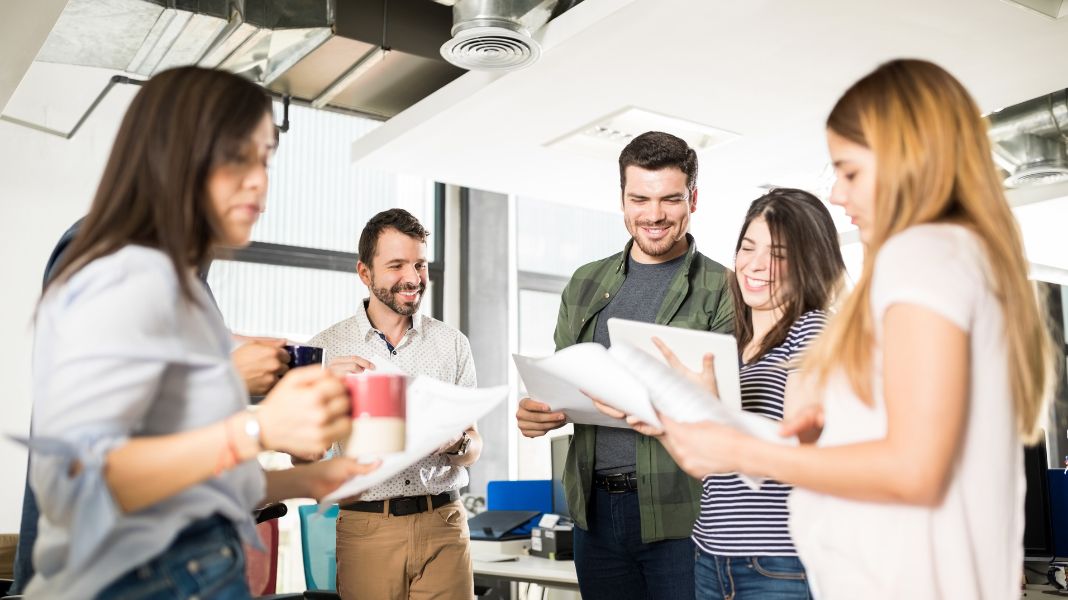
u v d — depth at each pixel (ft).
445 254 20.39
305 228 18.80
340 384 3.12
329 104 14.43
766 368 5.52
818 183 16.81
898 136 3.50
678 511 6.62
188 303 3.18
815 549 3.63
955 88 3.54
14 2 9.25
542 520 10.95
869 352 3.46
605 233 23.32
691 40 11.05
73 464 2.75
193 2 9.93
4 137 15.24
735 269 6.13
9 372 14.80
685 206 7.11
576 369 4.76
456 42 10.33
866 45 11.28
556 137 14.28
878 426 3.45
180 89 3.27
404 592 8.10
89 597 2.88
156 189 3.16
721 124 14.03
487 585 14.02
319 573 10.37
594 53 11.38
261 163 3.41
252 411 2.97
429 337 8.95
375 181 19.84
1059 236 18.72
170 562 3.06
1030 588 8.20
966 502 3.29
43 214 15.40
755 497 5.29
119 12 9.87
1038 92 12.74
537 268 21.94
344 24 11.70
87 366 2.76
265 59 11.36
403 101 14.52
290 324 18.45
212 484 3.21
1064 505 8.60
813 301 5.57
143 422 3.09
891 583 3.32
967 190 3.45
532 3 10.21
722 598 5.41
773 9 10.32
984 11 10.36
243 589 3.28
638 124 14.12
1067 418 22.62
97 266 2.96
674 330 5.05
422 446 4.45
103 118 16.20
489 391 4.73
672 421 3.93
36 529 4.17
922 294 3.13
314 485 4.00
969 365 3.22
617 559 7.05
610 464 7.04
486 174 16.17
